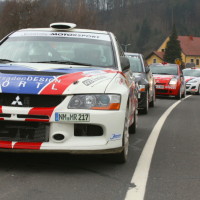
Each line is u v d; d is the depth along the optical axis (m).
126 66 6.86
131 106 7.09
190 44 129.62
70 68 6.19
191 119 12.62
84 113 5.30
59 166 5.83
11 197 4.50
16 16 62.12
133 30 158.25
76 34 7.41
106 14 132.62
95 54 6.91
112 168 5.88
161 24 171.25
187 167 6.16
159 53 128.62
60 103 5.31
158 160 6.55
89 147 5.34
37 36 7.33
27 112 5.23
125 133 6.00
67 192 4.73
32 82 5.44
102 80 5.75
